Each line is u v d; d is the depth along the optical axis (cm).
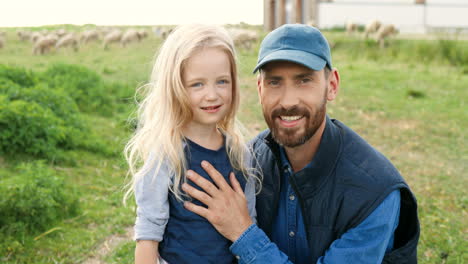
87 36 1814
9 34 1981
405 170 532
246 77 977
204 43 188
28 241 346
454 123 702
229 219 193
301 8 1811
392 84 947
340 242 194
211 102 189
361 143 208
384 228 189
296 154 207
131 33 1769
